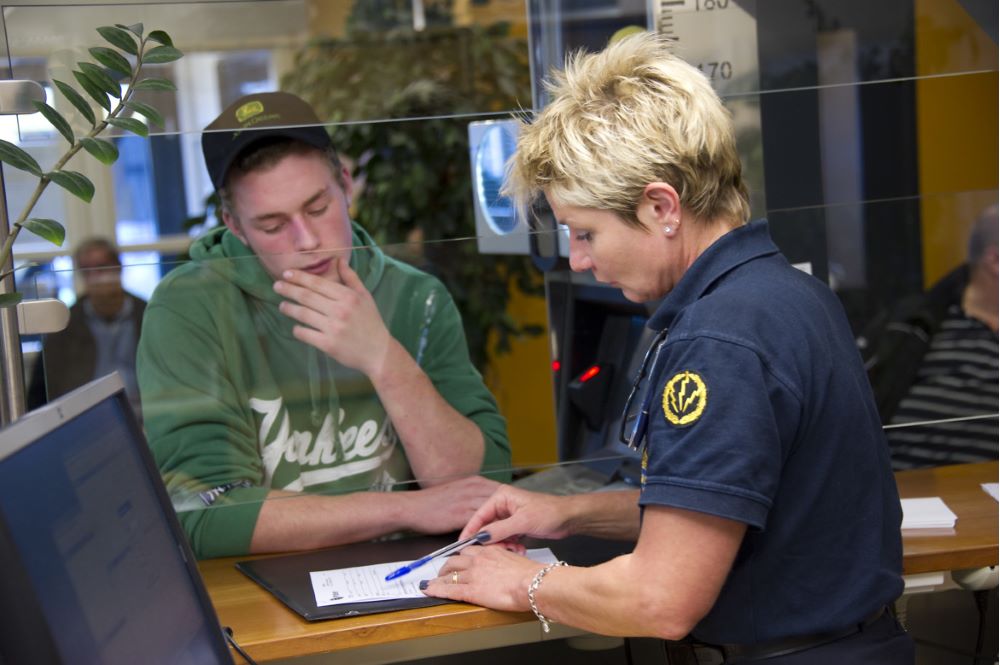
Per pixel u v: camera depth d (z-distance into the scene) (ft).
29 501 2.96
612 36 6.64
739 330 4.05
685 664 4.52
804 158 6.71
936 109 7.19
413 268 6.06
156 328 5.78
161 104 9.67
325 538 5.96
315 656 5.22
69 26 6.14
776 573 4.27
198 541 5.91
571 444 6.33
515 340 6.20
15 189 6.19
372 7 11.60
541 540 5.78
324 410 6.06
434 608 4.91
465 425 6.21
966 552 5.27
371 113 11.69
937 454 6.88
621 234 4.33
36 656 2.79
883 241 6.57
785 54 6.68
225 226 6.07
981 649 6.46
